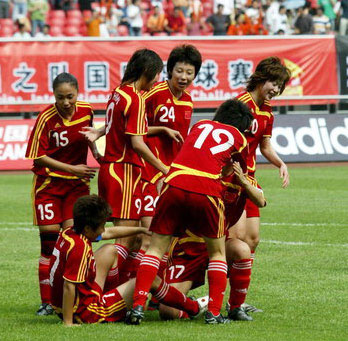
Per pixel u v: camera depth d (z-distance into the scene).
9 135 62.09
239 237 23.02
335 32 87.94
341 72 68.06
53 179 23.66
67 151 23.86
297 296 24.73
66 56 65.12
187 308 21.14
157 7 84.50
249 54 66.94
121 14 85.38
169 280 21.67
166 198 20.39
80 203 20.14
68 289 19.84
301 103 66.56
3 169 61.38
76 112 23.72
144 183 25.03
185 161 20.53
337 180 55.38
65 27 85.75
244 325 20.67
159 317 21.94
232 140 20.84
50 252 23.23
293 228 38.06
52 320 21.45
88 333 19.11
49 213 23.56
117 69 65.69
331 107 67.50
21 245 34.12
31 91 64.94
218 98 65.94
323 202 46.09
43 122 23.48
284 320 21.55
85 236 20.25
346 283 26.66
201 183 20.22
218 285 20.70
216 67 66.69
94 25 83.81
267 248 33.12
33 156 23.47
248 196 21.39
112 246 21.39
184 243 21.61
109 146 23.11
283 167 25.45
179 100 25.28
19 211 43.53
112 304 20.77
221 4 84.19
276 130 64.19
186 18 87.00
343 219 40.56
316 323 21.19
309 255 31.64
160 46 65.88
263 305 23.53
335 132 65.12
